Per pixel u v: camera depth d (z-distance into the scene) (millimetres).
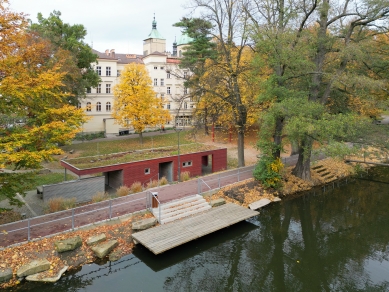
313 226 18500
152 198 17094
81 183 20359
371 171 30125
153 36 66000
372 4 18922
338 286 12641
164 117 41875
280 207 20812
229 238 16375
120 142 41062
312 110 18656
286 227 18188
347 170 29328
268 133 21484
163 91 56750
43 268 12102
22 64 14070
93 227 15055
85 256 13312
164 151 27531
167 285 12375
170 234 14898
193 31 27594
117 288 11984
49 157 12781
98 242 14008
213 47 35156
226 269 13695
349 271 13742
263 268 13906
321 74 22172
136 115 38375
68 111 14070
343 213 20453
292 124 17578
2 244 12961
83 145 38906
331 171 28453
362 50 20359
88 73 37469
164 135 46812
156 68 55906
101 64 50719
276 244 16141
